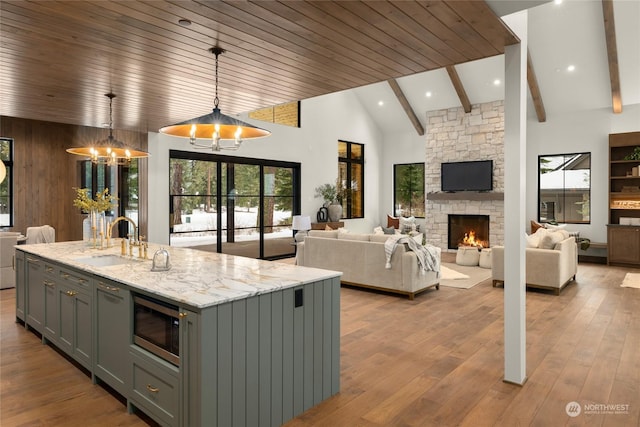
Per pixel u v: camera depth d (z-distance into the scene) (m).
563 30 7.90
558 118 9.48
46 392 2.91
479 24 2.75
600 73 8.36
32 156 7.44
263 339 2.41
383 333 4.21
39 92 4.53
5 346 3.79
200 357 2.11
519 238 3.06
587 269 8.13
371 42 3.10
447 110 10.49
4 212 7.26
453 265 8.45
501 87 9.46
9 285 6.11
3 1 2.46
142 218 7.33
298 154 9.95
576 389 2.98
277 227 9.65
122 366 2.71
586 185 9.32
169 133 3.41
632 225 8.30
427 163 10.88
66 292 3.38
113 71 3.84
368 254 6.00
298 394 2.63
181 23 2.79
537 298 5.73
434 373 3.25
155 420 2.43
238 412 2.28
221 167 8.55
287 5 2.50
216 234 8.48
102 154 4.73
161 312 2.39
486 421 2.55
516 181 3.09
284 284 2.53
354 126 11.57
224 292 2.32
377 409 2.70
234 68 3.78
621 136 8.50
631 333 4.23
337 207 10.45
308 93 4.70
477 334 4.18
